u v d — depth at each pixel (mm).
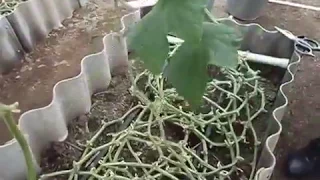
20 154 1005
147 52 580
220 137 1174
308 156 1163
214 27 642
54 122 1123
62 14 1547
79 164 1048
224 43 640
